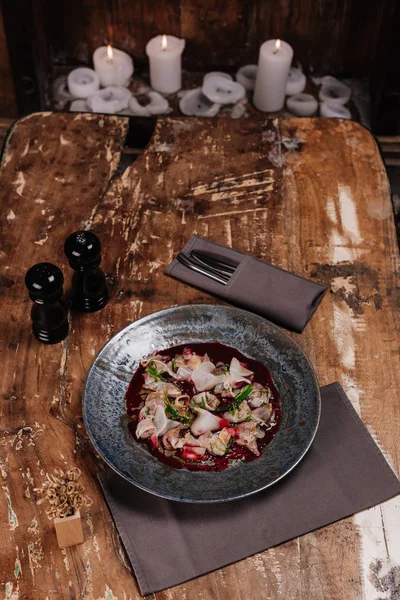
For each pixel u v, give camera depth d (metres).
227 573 1.10
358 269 1.53
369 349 1.39
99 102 2.53
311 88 2.68
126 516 1.14
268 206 1.65
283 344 1.32
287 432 1.22
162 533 1.13
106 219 1.61
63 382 1.33
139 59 2.69
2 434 1.25
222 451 1.19
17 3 2.30
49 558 1.11
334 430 1.26
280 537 1.13
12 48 2.39
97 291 1.41
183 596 1.07
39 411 1.29
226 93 2.56
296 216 1.63
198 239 1.55
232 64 2.69
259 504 1.16
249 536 1.13
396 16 2.34
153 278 1.50
